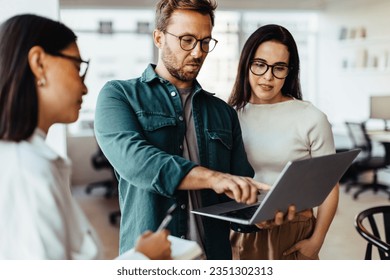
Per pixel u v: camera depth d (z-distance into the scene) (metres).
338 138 6.92
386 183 6.29
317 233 1.77
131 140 1.27
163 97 1.44
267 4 7.12
